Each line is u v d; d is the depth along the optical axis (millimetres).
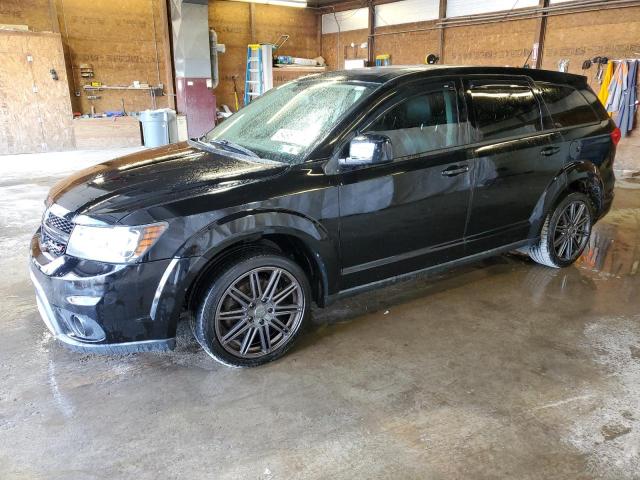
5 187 7078
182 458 1996
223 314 2504
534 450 2037
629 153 8430
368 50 13016
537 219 3639
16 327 3045
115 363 2676
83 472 1921
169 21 11820
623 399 2363
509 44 9789
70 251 2311
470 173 3121
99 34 11125
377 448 2055
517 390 2438
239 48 13312
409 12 11836
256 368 2641
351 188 2684
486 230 3377
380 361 2699
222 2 12680
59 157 9789
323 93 3131
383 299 3461
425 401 2357
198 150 3121
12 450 2027
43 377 2539
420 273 3164
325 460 1989
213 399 2369
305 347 2846
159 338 2373
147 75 11953
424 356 2748
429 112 3002
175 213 2289
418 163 2900
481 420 2223
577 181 3895
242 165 2693
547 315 3217
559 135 3609
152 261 2252
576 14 8633
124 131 11211
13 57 9859
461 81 3176
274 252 2588
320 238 2633
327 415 2258
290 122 3047
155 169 2742
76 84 11070
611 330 3025
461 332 3008
